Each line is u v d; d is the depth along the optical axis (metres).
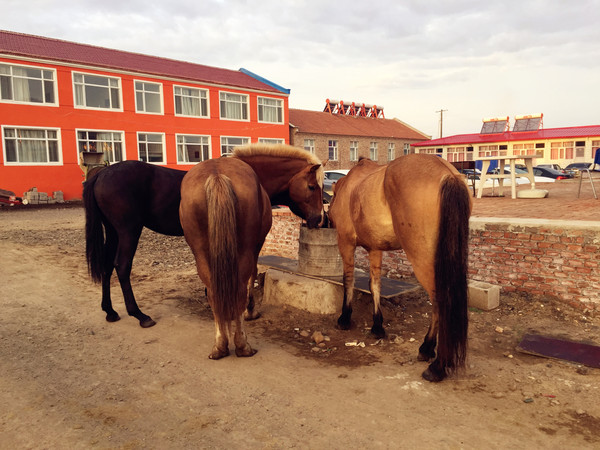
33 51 21.73
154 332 4.40
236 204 3.24
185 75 27.05
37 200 20.05
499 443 2.46
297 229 7.23
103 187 4.34
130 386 3.23
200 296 5.73
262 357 3.77
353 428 2.64
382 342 4.12
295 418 2.76
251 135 30.03
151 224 4.80
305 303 5.00
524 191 10.08
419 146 40.34
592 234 4.48
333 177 15.31
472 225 5.34
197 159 27.38
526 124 35.09
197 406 2.93
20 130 20.52
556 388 3.11
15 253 7.90
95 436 2.57
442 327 2.95
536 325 4.35
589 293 4.54
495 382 3.22
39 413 2.84
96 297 5.58
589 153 32.53
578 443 2.45
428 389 3.12
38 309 5.08
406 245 3.21
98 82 22.92
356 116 44.56
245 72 34.22
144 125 24.58
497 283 5.22
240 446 2.47
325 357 3.80
